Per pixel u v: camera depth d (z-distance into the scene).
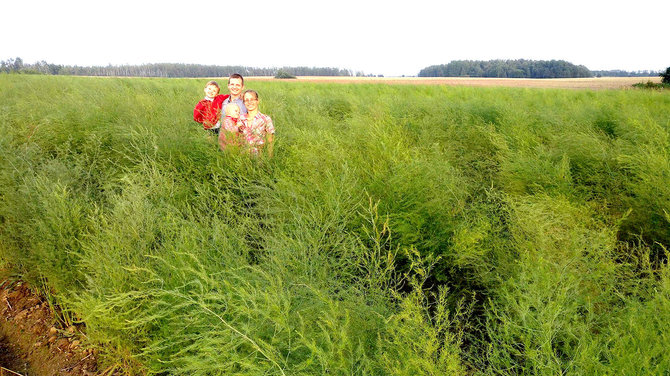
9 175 3.42
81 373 2.40
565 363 1.62
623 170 3.85
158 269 2.24
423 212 2.87
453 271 2.66
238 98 5.55
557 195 3.33
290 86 20.66
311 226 2.64
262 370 1.50
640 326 1.59
